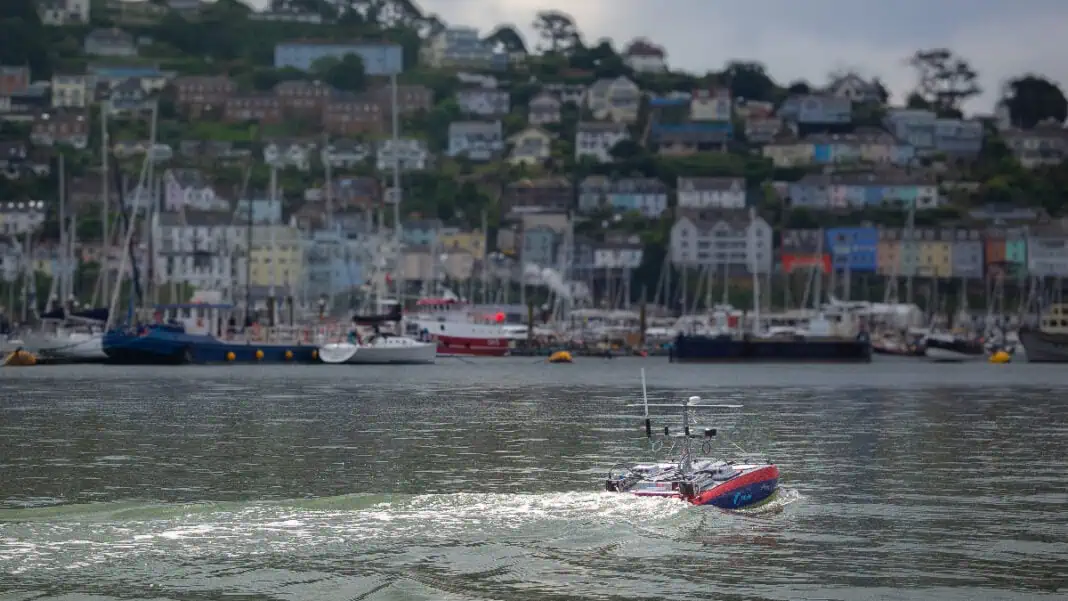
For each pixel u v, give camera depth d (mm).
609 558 68688
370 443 113750
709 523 75500
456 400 157625
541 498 79875
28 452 107062
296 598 62750
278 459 103938
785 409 148750
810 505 84062
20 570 66188
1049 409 149875
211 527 73688
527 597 63281
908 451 109688
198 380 187125
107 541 70938
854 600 63688
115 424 127562
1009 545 73625
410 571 66250
